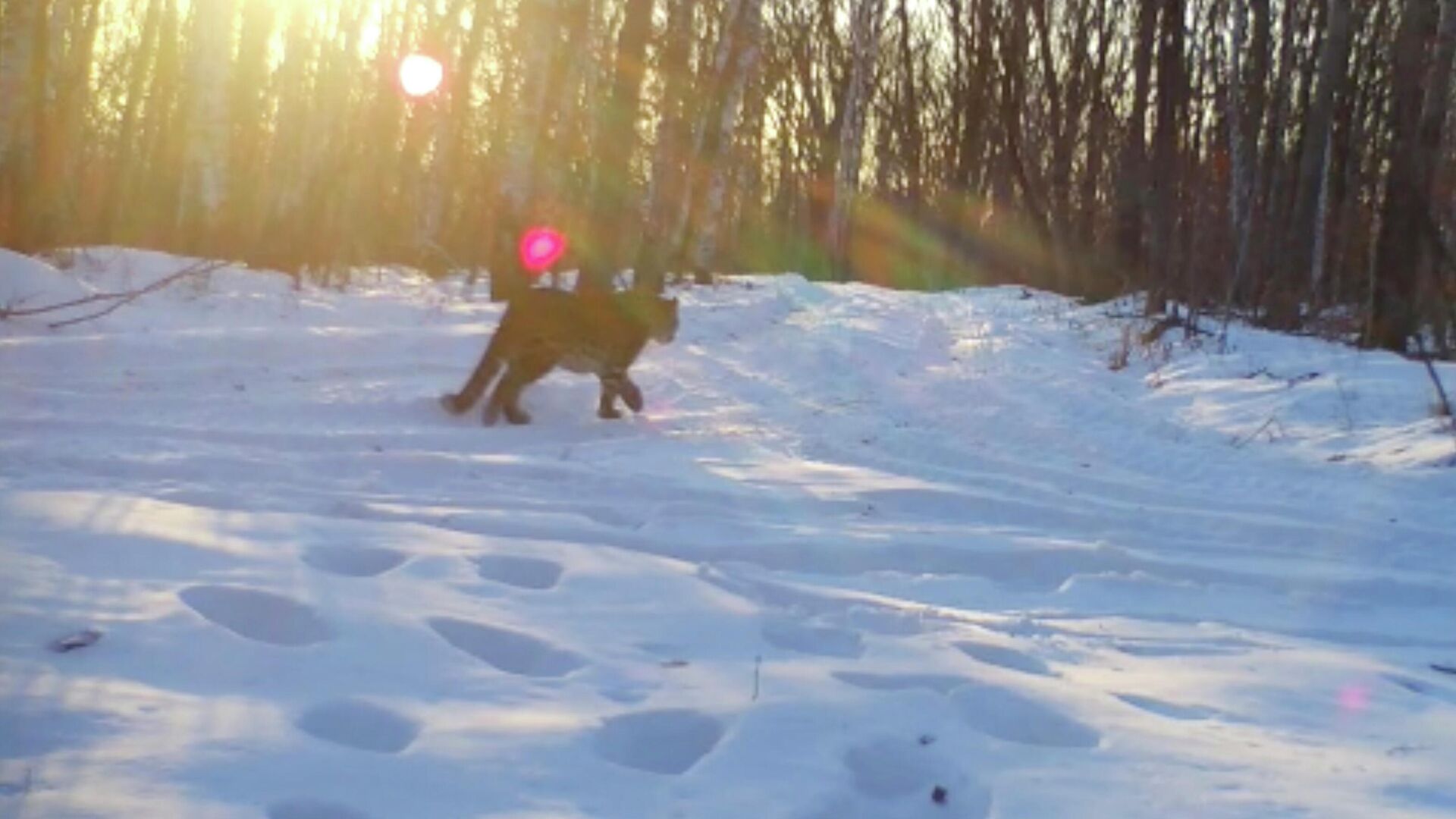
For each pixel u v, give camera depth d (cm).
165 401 993
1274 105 2700
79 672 374
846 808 346
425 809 316
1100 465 1092
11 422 848
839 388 1401
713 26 2738
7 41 1564
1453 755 425
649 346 1540
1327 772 397
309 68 2816
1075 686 474
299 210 2214
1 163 1562
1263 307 2216
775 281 2594
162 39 2917
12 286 1274
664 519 739
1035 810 352
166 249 2195
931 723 407
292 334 1246
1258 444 1198
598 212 1752
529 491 803
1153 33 2658
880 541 722
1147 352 1728
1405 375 1418
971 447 1128
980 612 612
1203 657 548
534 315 1083
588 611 504
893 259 3978
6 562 460
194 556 500
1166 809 357
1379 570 772
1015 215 3622
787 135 4338
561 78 2131
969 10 3762
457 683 405
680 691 416
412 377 1205
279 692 380
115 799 301
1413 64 1627
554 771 343
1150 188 2475
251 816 300
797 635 506
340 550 549
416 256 2447
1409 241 1650
